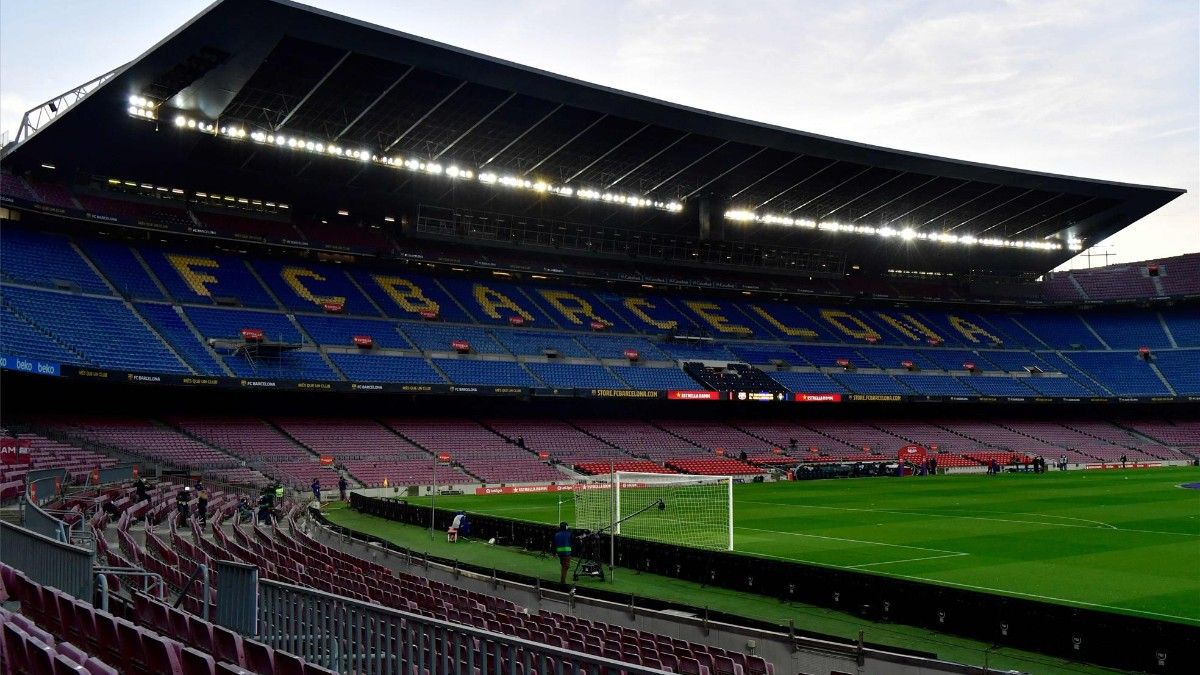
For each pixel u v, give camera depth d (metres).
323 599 11.38
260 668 9.55
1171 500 49.88
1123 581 25.48
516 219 80.56
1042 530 37.22
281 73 53.19
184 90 52.94
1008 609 18.28
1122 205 86.56
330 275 72.62
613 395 71.62
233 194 68.44
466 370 68.31
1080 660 17.00
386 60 52.09
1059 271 109.56
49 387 57.03
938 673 15.05
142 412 59.41
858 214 84.69
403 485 58.72
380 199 73.00
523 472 64.06
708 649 16.42
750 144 67.44
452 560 28.50
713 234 80.88
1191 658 15.57
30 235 60.19
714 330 86.19
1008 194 80.94
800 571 22.91
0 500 27.28
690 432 78.69
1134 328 101.75
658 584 25.88
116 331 55.56
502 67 54.34
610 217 82.19
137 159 61.50
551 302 81.88
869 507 47.69
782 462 73.69
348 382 61.19
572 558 30.47
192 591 16.41
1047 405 97.50
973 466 79.25
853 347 90.19
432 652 9.87
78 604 10.78
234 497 45.34
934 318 100.31
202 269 66.06
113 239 64.50
